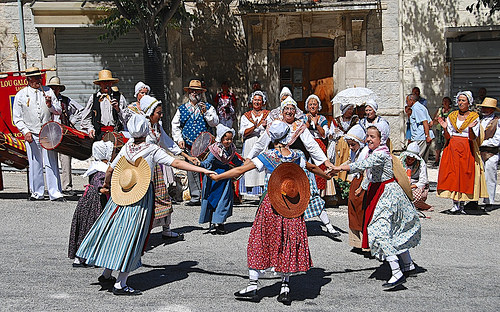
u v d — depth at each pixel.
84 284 6.11
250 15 16.91
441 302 5.70
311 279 6.40
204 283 6.21
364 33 16.95
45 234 8.16
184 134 9.87
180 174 10.96
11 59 17.22
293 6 16.31
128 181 5.65
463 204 10.03
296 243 5.55
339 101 9.59
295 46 17.52
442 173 9.87
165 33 17.27
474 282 6.31
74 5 16.14
